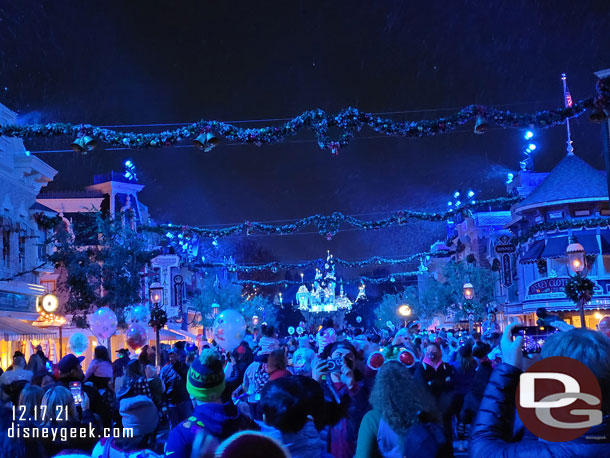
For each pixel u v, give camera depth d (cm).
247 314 6681
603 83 1399
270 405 502
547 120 1440
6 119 3144
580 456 293
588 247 4312
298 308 10144
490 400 344
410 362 1102
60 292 4200
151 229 3544
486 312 5597
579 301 1941
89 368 1152
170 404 1427
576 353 305
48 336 2959
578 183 4509
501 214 6312
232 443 270
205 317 6419
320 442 513
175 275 5766
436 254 5141
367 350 1202
